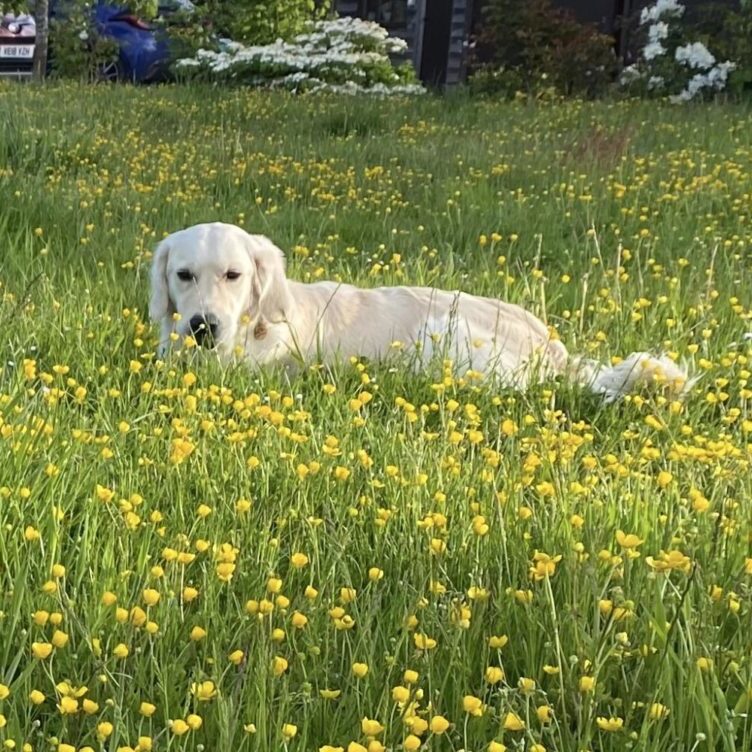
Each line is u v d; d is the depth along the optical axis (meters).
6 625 2.17
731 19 8.09
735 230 4.10
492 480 2.45
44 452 2.50
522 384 3.06
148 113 6.53
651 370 2.96
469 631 2.19
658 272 3.63
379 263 3.65
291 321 3.16
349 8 11.08
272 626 2.18
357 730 1.98
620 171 4.71
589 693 1.97
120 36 9.91
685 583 2.23
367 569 2.34
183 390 2.73
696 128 5.82
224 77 8.79
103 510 2.41
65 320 3.10
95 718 2.00
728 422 2.77
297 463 2.56
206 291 3.04
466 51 9.80
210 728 1.97
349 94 8.17
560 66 8.66
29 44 9.95
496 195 4.52
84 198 4.14
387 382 2.99
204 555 2.35
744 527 2.34
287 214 4.20
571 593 2.23
